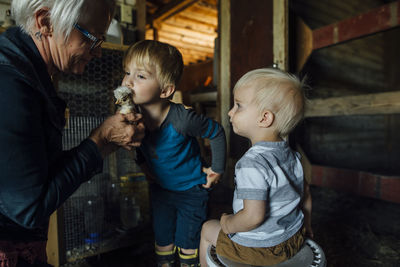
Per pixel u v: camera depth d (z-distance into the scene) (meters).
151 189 1.35
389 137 5.73
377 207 2.60
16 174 0.59
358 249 1.81
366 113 2.63
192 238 1.24
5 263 0.64
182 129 1.11
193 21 6.52
